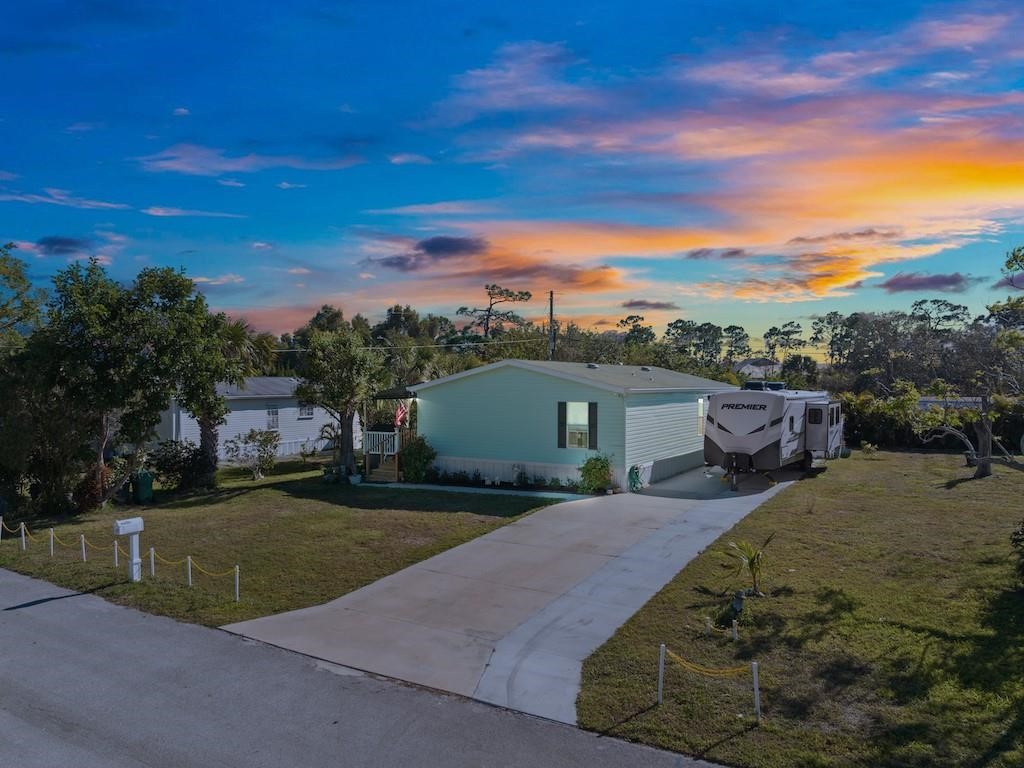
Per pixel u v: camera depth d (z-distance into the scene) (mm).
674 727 6250
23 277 24953
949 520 13953
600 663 7703
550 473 19453
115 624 9203
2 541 14367
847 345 73188
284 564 12000
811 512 15172
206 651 8234
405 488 20219
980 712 6309
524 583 10734
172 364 17625
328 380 22359
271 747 6043
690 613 9172
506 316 83812
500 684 7277
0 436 16156
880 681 6992
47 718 6613
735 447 18953
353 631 8836
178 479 21297
